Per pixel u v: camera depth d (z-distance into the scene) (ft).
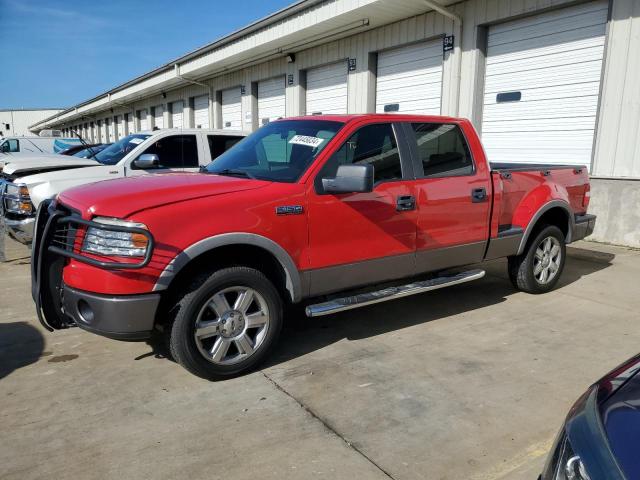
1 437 9.96
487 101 35.24
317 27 41.65
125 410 10.94
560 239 19.29
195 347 11.59
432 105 38.78
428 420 10.53
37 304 12.00
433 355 13.69
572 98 30.37
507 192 17.37
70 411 10.91
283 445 9.68
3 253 24.97
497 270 22.74
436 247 15.43
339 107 48.03
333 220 13.17
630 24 26.71
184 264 11.11
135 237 10.78
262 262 13.03
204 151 27.66
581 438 5.81
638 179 26.94
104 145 42.55
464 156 16.22
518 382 12.14
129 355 13.79
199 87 74.59
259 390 11.79
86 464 9.13
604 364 13.10
